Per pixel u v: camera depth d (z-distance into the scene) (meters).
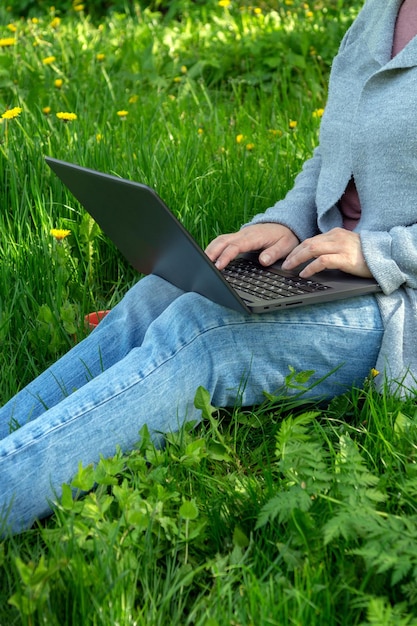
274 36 5.36
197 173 3.54
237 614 1.64
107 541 1.76
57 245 2.90
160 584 1.77
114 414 1.98
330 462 2.08
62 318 2.63
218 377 2.12
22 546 1.90
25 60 5.07
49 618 1.63
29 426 1.92
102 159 3.56
